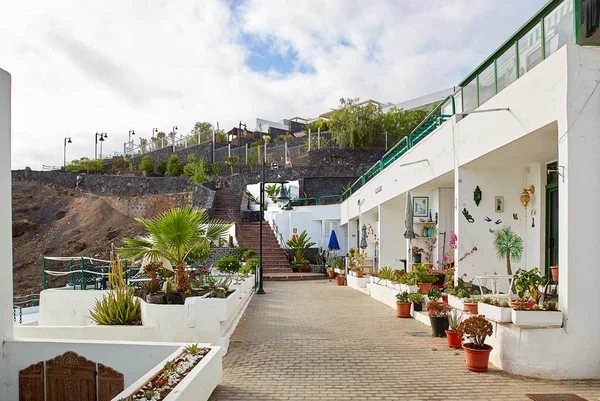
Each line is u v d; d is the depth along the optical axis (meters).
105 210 37.69
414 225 12.30
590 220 5.38
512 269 8.27
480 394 4.91
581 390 4.95
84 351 5.34
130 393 3.82
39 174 42.59
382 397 4.86
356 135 31.81
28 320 11.25
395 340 7.59
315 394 4.97
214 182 33.31
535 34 6.42
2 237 5.52
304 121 58.47
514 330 5.62
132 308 8.23
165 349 5.25
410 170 11.89
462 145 8.36
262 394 4.98
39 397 5.35
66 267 31.98
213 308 7.30
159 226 8.13
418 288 10.20
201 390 4.43
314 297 14.27
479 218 8.38
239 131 43.12
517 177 8.46
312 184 28.70
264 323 9.48
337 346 7.22
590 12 5.52
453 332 6.95
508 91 6.75
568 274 5.37
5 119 5.66
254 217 27.22
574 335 5.35
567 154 5.40
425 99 42.25
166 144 46.84
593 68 5.45
